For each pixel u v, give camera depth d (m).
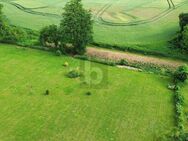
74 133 76.25
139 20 140.62
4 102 85.62
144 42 123.06
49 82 95.06
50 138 74.44
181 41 115.69
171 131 74.50
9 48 114.06
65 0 159.75
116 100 88.56
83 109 84.38
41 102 86.31
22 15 143.00
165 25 136.00
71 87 93.25
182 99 88.69
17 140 73.44
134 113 83.75
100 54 114.69
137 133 77.00
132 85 95.81
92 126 78.62
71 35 109.12
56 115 81.81
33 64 104.12
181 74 97.38
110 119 81.25
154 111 84.88
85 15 110.12
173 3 155.75
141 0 160.38
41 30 115.31
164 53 115.06
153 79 99.75
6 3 154.12
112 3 156.50
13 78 96.19
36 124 78.44
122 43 122.19
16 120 79.50
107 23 137.62
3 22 117.00
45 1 157.88
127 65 108.31
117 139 74.94
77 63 106.12
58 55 110.00
